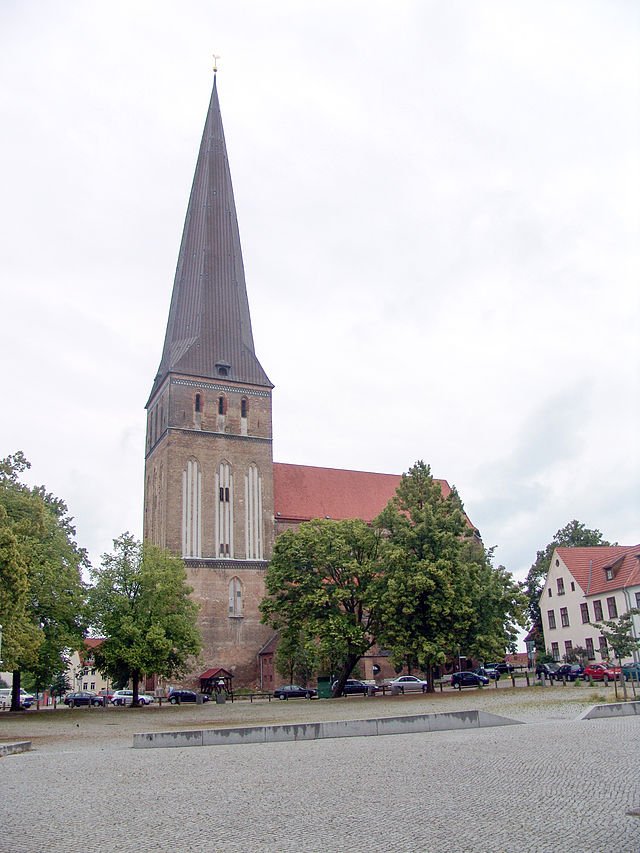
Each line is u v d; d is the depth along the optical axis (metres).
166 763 20.20
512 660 98.69
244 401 81.38
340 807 12.88
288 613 61.03
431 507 54.81
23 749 25.52
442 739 22.97
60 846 10.95
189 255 85.25
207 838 11.06
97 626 58.16
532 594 85.88
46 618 52.56
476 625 51.31
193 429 78.12
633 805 11.92
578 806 12.02
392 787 14.55
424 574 50.59
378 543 59.84
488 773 15.58
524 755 17.95
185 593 61.59
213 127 89.62
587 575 74.81
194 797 14.53
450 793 13.60
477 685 60.62
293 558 59.91
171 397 78.12
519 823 11.06
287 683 71.19
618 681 49.50
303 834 11.05
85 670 60.53
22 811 13.90
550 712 31.62
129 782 16.91
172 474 76.25
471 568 52.44
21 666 52.00
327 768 17.67
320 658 60.09
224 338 82.19
